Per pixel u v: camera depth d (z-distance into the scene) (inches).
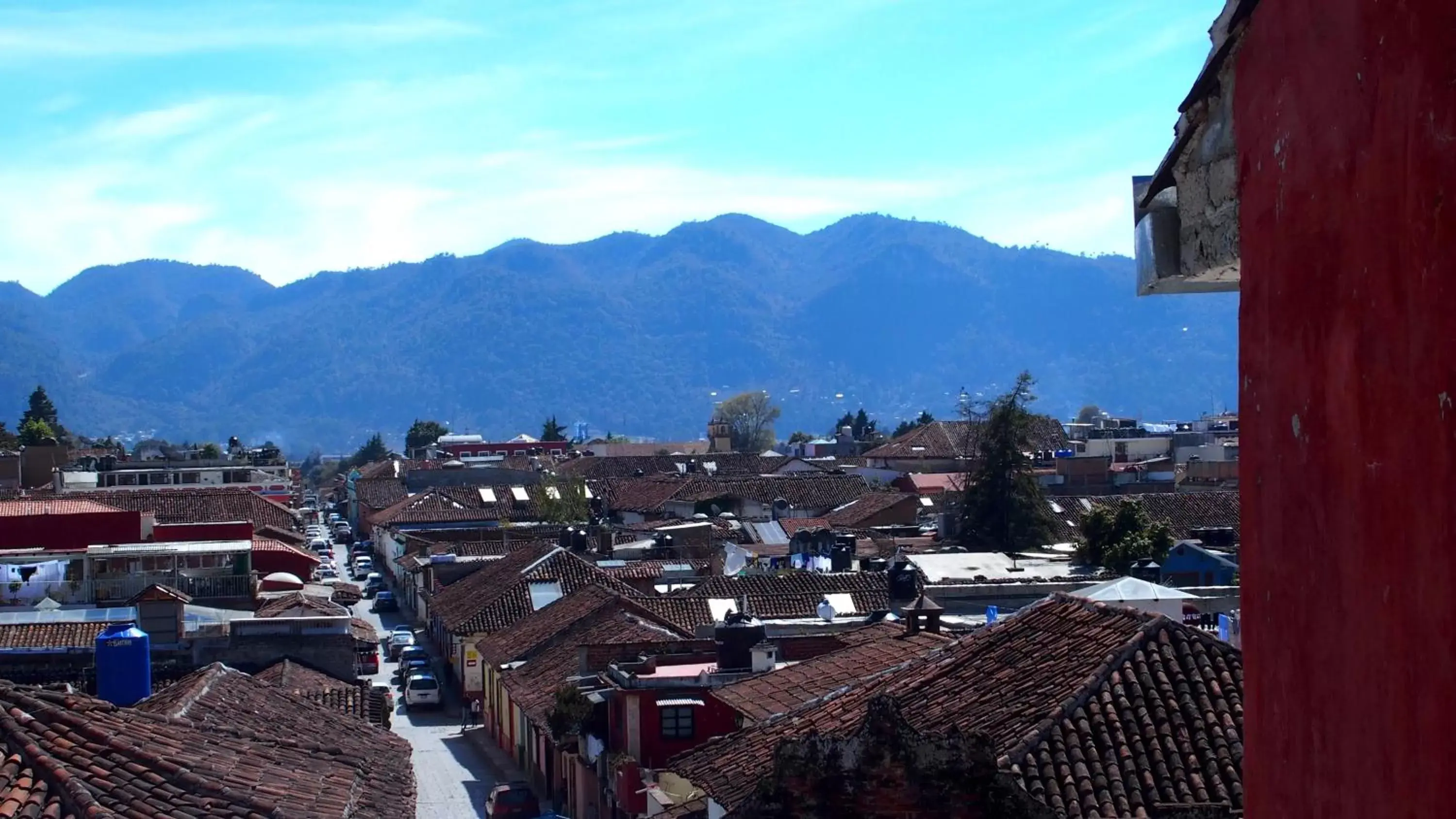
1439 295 225.1
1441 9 223.9
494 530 4119.1
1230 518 3297.2
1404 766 240.1
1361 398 254.1
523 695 1952.5
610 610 2161.7
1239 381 323.0
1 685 762.2
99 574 2004.2
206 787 737.0
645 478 5172.2
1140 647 820.0
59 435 7047.2
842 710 959.6
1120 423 6348.4
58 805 666.8
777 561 2859.3
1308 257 275.9
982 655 921.5
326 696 1568.7
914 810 642.8
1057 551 2984.7
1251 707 318.0
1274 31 293.6
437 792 1951.3
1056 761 745.6
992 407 3518.7
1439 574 227.1
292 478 6643.7
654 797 1304.1
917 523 3865.7
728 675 1480.1
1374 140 246.1
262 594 2153.1
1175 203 400.2
